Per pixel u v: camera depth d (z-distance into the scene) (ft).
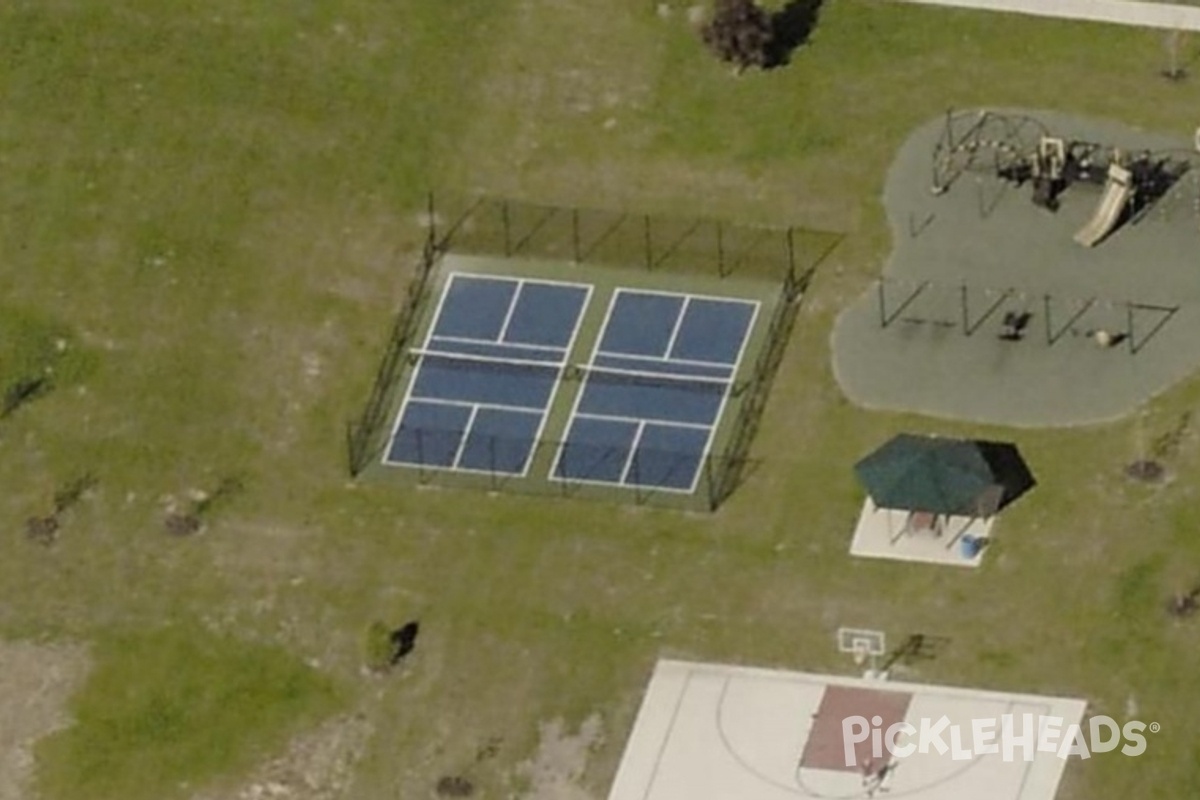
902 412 177.78
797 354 179.52
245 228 181.88
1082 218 187.21
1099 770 168.04
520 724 165.78
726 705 167.43
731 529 172.76
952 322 181.37
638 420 176.24
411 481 173.17
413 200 184.03
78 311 177.37
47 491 170.60
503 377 177.27
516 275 181.27
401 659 166.71
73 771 162.50
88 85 186.91
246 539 170.30
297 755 164.04
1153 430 178.09
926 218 185.98
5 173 182.60
